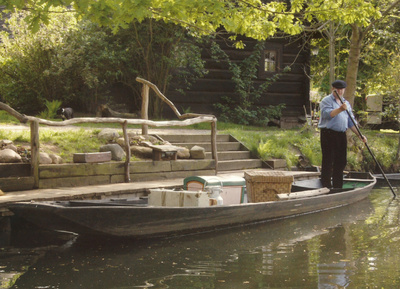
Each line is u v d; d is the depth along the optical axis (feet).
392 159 51.29
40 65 55.16
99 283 15.24
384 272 16.47
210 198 23.35
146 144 34.81
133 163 32.17
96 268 16.84
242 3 28.48
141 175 32.50
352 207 29.60
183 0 23.11
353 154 48.37
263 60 66.18
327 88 83.20
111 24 22.25
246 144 44.65
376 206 29.96
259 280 15.62
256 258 18.25
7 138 30.83
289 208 25.90
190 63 59.16
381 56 60.18
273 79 65.21
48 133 33.88
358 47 49.39
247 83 64.28
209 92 64.18
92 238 20.21
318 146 48.47
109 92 60.08
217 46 62.13
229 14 28.02
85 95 59.11
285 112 67.87
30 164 27.45
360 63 75.72
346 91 50.08
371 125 77.36
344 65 80.28
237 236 21.95
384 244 20.36
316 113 69.26
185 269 16.78
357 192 31.04
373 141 53.47
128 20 22.16
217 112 64.80
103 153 30.68
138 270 16.66
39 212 18.81
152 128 47.96
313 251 19.26
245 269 16.81
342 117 31.19
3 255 18.34
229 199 24.90
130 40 56.85
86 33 55.57
